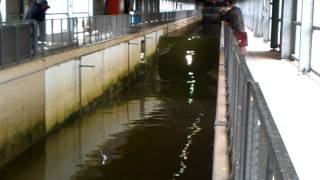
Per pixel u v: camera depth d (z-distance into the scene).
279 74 10.40
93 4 28.69
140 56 28.11
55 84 13.64
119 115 16.67
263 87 8.70
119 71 22.44
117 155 12.02
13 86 10.59
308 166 4.42
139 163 11.30
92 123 15.52
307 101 7.45
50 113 13.29
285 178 1.39
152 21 34.50
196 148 12.58
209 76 25.34
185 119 15.88
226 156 4.42
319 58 10.73
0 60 10.10
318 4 11.30
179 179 10.31
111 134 14.11
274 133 1.73
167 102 18.91
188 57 30.41
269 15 20.17
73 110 15.52
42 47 12.83
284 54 13.48
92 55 17.66
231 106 5.28
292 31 13.39
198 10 96.00
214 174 3.93
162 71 28.38
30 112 11.73
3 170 10.20
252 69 11.22
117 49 21.98
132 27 27.02
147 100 19.58
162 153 12.18
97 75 18.42
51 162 11.46
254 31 26.70
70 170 10.89
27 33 11.74
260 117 2.05
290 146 5.07
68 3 22.25
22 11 18.45
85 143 13.11
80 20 16.78
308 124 6.02
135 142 13.18
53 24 13.87
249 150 2.67
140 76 27.17
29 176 10.50
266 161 1.78
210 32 45.84
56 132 13.75
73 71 15.42
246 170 2.77
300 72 10.46
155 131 14.36
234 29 11.41
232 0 11.48
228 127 5.43
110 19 21.19
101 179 10.46
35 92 12.03
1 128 10.01
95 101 18.22
